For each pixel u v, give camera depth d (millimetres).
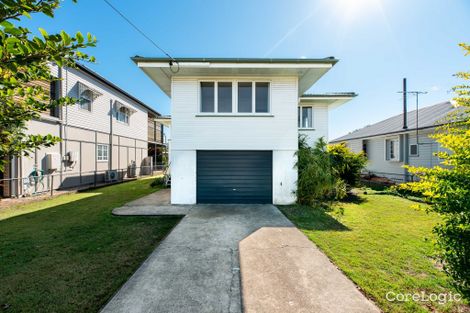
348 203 7641
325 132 11016
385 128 14641
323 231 4676
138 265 3244
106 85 14703
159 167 25203
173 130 7301
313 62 6629
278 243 4004
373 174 14328
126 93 16531
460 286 2227
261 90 7527
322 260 3357
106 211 6465
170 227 5016
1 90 1712
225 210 6426
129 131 17734
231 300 2424
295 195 7352
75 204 7477
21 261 3350
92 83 13352
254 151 7402
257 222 5270
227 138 7332
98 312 2252
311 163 7285
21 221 5477
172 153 7293
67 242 4109
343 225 5109
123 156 16859
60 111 11039
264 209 6559
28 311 2268
